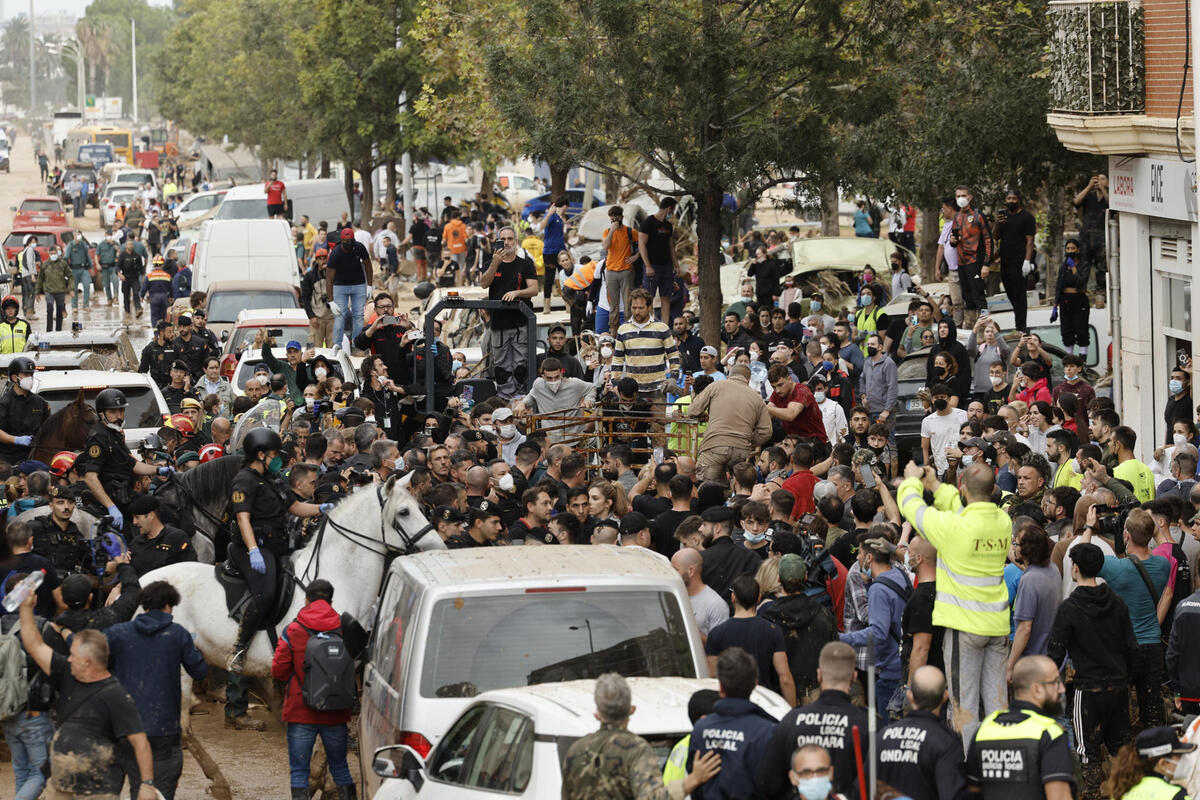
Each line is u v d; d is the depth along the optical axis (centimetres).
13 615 2097
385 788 1731
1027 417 3231
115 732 1817
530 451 2867
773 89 4894
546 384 3703
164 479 2789
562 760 1407
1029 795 1448
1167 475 2998
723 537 2312
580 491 2542
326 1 11056
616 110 4775
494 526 2378
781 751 1428
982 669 2041
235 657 2294
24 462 2897
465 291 5531
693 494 2781
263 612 2294
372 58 11194
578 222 8581
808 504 2720
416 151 11425
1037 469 2539
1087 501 2250
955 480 2945
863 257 6444
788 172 5025
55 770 1812
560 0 4781
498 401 3381
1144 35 3775
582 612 1720
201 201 12238
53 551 2478
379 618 1945
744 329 4438
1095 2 3781
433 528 2339
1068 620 2033
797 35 4775
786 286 5806
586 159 4906
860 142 4969
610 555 1856
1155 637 2177
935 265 7319
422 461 2930
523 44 5416
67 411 3102
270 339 4434
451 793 1521
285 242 6919
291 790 2120
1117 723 2053
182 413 3762
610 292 5116
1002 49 5506
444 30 8019
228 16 17450
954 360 4062
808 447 2744
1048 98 5194
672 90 4700
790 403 3375
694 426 3447
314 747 2219
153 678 1970
